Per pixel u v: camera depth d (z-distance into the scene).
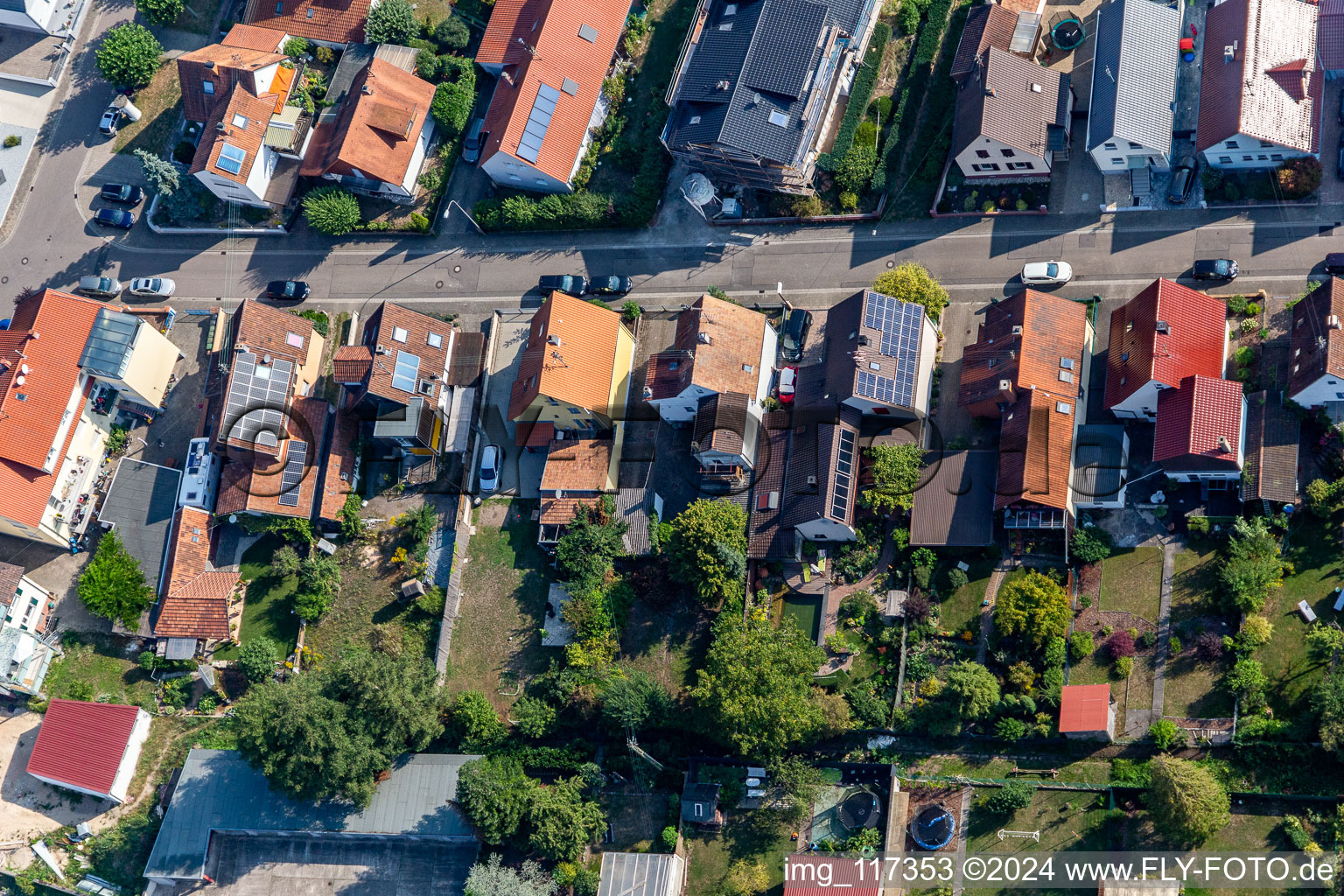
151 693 128.38
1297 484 109.38
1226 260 118.31
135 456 137.00
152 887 122.62
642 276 132.62
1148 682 108.69
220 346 137.12
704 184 131.50
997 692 108.94
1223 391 108.81
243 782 122.19
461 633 124.69
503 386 132.38
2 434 130.00
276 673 125.56
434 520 128.38
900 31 132.00
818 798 110.94
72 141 150.75
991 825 108.75
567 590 122.31
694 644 119.31
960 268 125.06
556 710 118.38
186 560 129.12
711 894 111.81
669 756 116.25
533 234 137.12
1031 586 110.25
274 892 121.12
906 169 128.75
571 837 112.06
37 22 153.00
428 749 121.12
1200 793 100.25
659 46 138.75
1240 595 106.69
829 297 127.56
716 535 116.06
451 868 118.62
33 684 129.62
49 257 147.38
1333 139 120.19
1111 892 104.50
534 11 138.50
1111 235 122.19
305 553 130.00
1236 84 118.00
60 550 134.38
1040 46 129.38
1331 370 106.06
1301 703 105.50
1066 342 114.19
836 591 117.25
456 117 139.00
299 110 142.62
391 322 129.62
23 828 126.94
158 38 151.62
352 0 145.38
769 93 125.38
